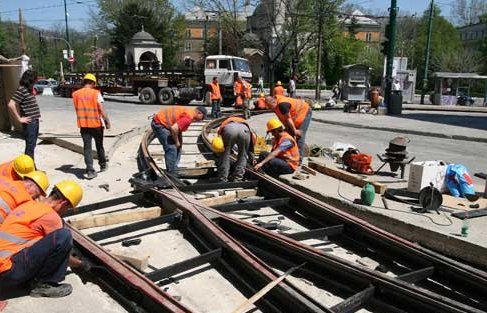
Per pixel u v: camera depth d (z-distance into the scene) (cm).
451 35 7456
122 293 402
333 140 1377
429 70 6788
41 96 3594
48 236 381
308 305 357
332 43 5725
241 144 750
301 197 645
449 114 2386
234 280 455
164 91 2586
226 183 721
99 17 6762
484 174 905
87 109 809
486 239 511
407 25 7419
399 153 795
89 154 826
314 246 552
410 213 600
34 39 7600
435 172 676
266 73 5762
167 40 6153
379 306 397
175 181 729
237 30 4134
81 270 448
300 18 3728
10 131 1280
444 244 526
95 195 727
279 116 834
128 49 3859
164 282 452
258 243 521
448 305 364
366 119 1986
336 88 3500
